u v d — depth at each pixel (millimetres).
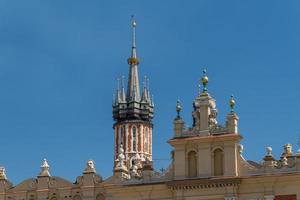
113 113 196250
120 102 195500
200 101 94500
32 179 101000
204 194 90688
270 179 88000
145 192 94250
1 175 102375
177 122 94688
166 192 93250
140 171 98188
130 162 164250
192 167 92688
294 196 86938
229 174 89875
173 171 93625
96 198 96750
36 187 100125
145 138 193375
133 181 95375
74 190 98125
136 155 187500
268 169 88688
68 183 98688
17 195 100625
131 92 196375
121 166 97375
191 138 92750
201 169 91625
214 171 91125
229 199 89125
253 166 90625
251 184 89125
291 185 87438
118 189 95438
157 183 93500
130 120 193000
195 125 94000
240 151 91250
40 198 99188
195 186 91125
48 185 99500
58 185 99125
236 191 89375
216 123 93125
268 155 89438
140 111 194500
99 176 97625
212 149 91938
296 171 87188
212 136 91688
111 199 95750
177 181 91625
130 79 199000
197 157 92500
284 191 87500
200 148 92438
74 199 97688
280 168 88188
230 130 91500
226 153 90875
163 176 94125
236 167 89938
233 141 90938
